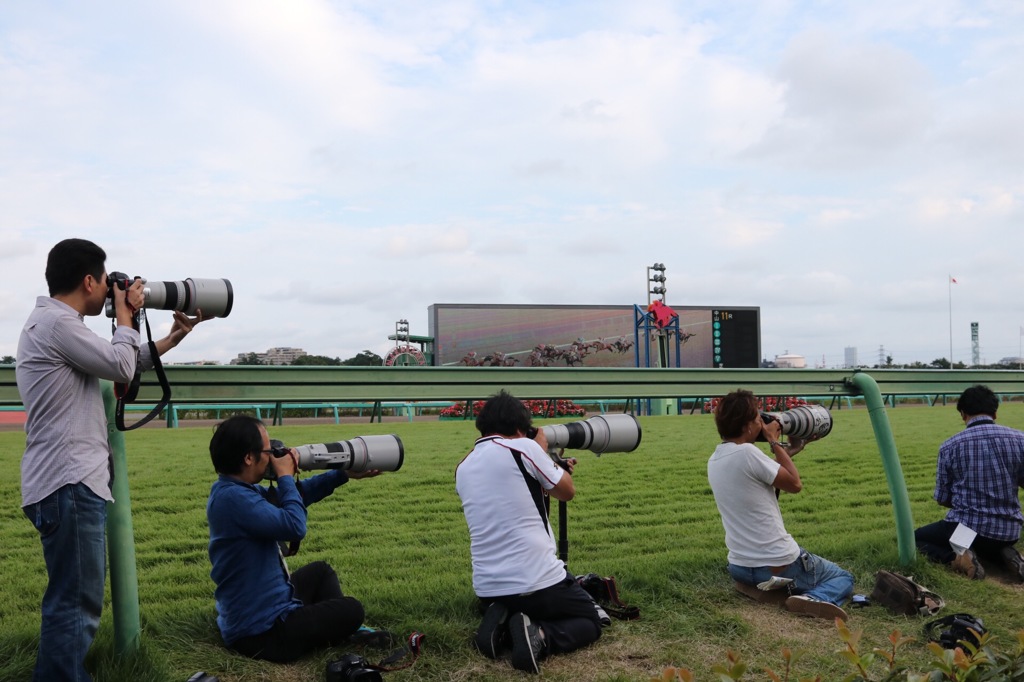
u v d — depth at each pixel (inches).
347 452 143.1
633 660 142.2
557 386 180.7
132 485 347.6
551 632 141.6
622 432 159.8
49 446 110.7
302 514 133.1
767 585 167.6
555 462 154.4
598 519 291.0
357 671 123.6
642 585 181.3
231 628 134.4
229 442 134.1
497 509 143.5
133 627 131.4
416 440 534.3
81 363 112.0
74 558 110.3
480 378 172.9
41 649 110.5
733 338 1215.6
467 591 172.2
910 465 420.8
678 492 346.3
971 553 195.0
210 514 134.4
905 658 144.7
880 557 202.1
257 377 152.9
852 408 965.2
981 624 147.6
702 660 142.2
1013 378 240.2
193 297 126.4
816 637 154.6
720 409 176.7
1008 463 197.2
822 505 315.3
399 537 262.4
